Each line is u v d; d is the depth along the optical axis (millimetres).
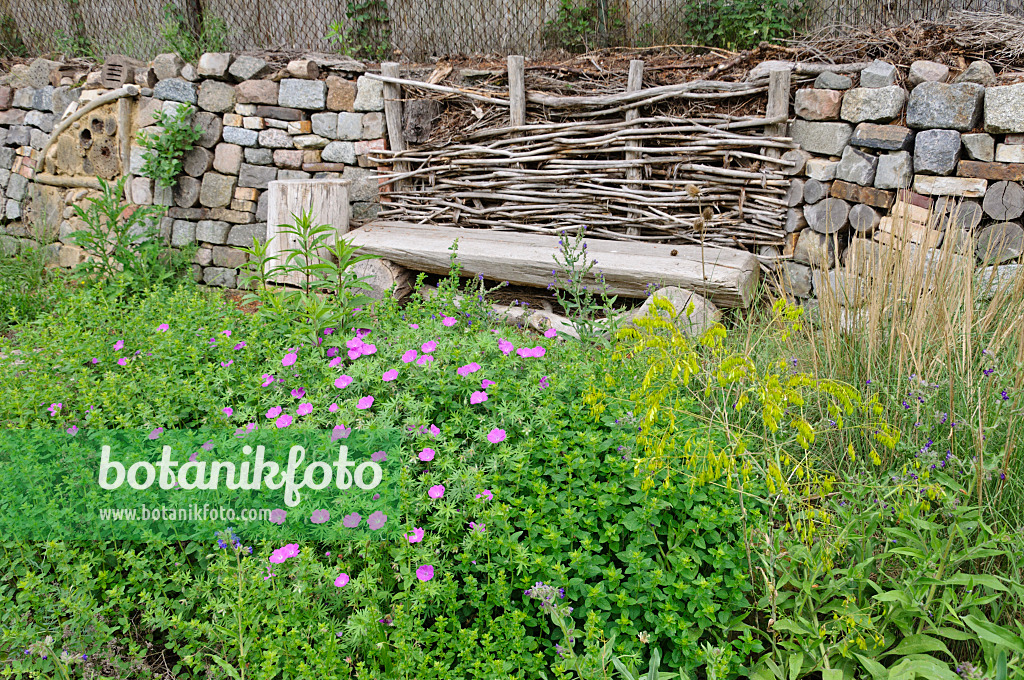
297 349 3121
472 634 1927
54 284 5059
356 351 2973
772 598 1999
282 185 5414
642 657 2082
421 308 3541
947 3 5188
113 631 2172
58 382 3105
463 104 5773
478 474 2219
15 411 2879
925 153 4281
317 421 2652
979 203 4211
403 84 5793
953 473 2377
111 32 7883
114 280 5508
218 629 1975
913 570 2109
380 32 7012
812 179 4672
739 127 4887
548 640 2068
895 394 2691
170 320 3623
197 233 6473
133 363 3223
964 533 2102
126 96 6508
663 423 2490
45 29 8195
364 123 5965
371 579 2031
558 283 4746
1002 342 2742
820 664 1978
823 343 3219
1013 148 4047
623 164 5203
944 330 2777
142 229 6523
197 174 6391
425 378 2738
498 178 5688
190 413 2963
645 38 6230
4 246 6629
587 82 5398
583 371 2828
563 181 5484
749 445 2557
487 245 5008
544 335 3367
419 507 2266
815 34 5340
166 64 6375
